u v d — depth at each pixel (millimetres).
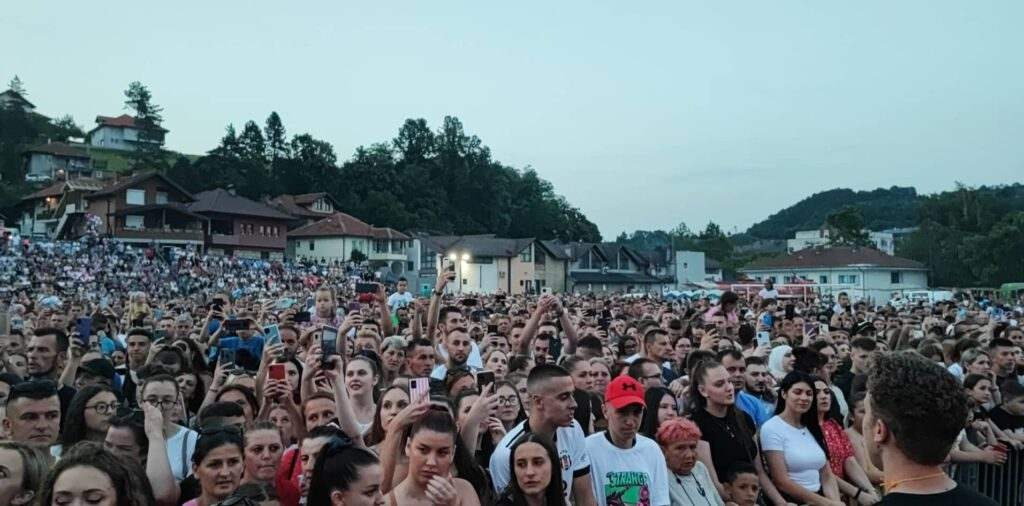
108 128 123750
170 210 69062
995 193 121875
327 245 81062
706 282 78562
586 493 5145
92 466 3686
